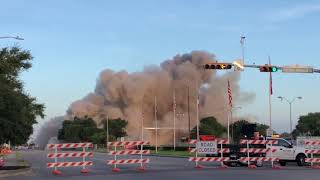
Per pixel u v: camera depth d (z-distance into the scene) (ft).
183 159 177.47
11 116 112.47
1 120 109.81
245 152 118.73
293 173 90.89
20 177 90.63
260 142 118.11
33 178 87.25
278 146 120.98
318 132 436.35
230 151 118.21
